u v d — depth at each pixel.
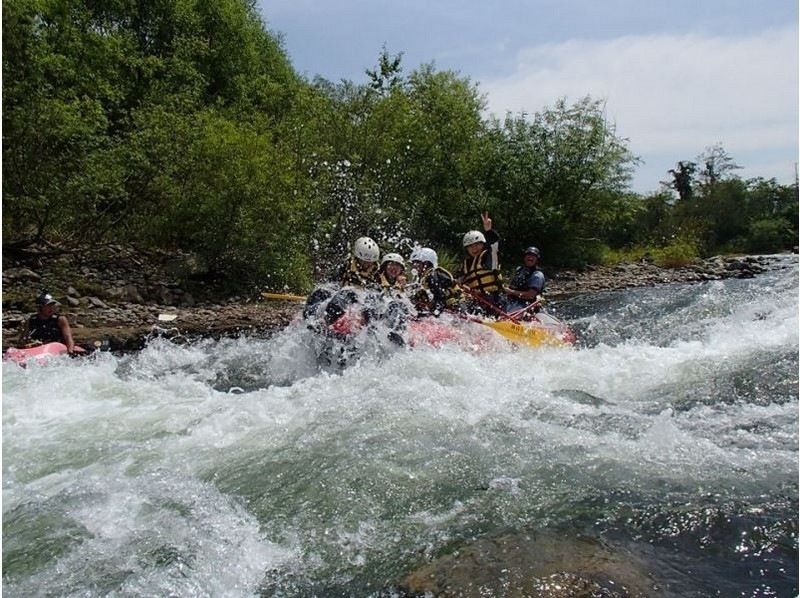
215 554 3.46
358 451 4.66
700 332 9.09
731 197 43.78
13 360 7.85
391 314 7.38
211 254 16.11
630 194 26.61
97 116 14.80
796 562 3.22
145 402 6.03
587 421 5.20
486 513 3.79
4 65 13.30
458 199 23.98
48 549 3.52
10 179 13.73
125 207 16.59
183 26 24.39
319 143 20.09
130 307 13.27
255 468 4.47
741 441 4.71
